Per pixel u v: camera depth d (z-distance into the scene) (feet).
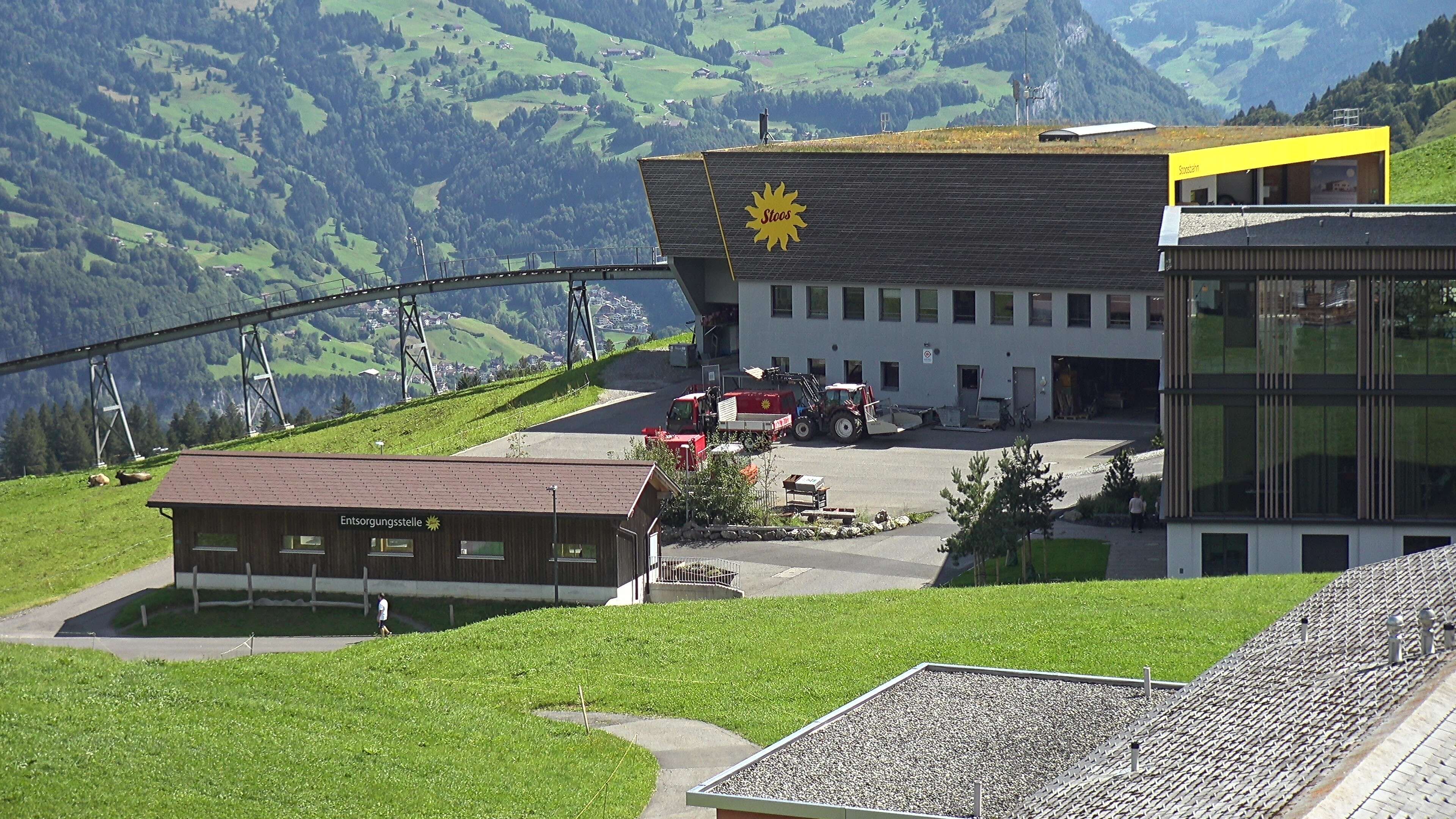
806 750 92.38
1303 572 161.99
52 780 105.19
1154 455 232.73
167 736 115.65
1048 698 101.81
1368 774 52.85
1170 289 164.35
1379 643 73.41
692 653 143.64
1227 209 185.78
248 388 408.05
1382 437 161.79
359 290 401.70
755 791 85.35
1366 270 159.43
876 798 83.46
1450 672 62.49
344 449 313.12
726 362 311.68
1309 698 68.95
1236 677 77.30
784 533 206.69
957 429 259.80
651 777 111.45
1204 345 164.86
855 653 137.28
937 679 107.34
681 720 124.57
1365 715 63.16
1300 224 174.81
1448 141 456.04
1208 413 165.68
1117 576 175.63
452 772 112.68
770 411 255.70
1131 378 272.72
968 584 179.52
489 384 359.66
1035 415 261.03
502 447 264.31
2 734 112.47
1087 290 252.01
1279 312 162.61
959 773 87.25
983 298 261.85
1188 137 290.35
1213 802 59.77
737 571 191.93
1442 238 163.22
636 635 150.71
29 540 251.39
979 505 173.99
